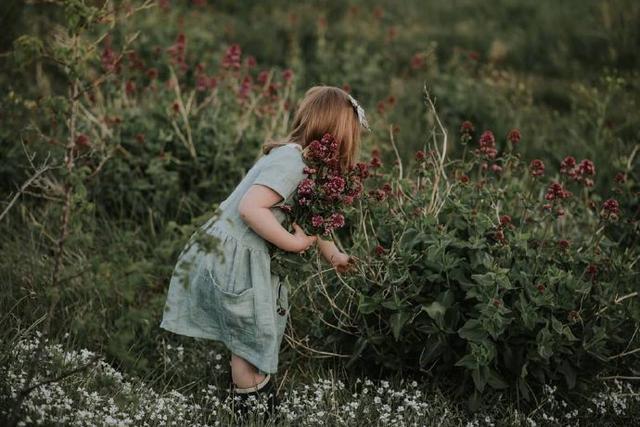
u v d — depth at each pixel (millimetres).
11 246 3959
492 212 3477
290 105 5422
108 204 4477
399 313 3018
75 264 3740
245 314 2820
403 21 9672
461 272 3035
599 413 3205
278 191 2742
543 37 8945
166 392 3092
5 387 2574
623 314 3336
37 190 4379
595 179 5152
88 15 2932
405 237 3160
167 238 4211
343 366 3342
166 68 6090
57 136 4641
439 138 5980
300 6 9516
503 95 7012
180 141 4684
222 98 5332
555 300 3055
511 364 3061
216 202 4543
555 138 6184
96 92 4852
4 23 5223
